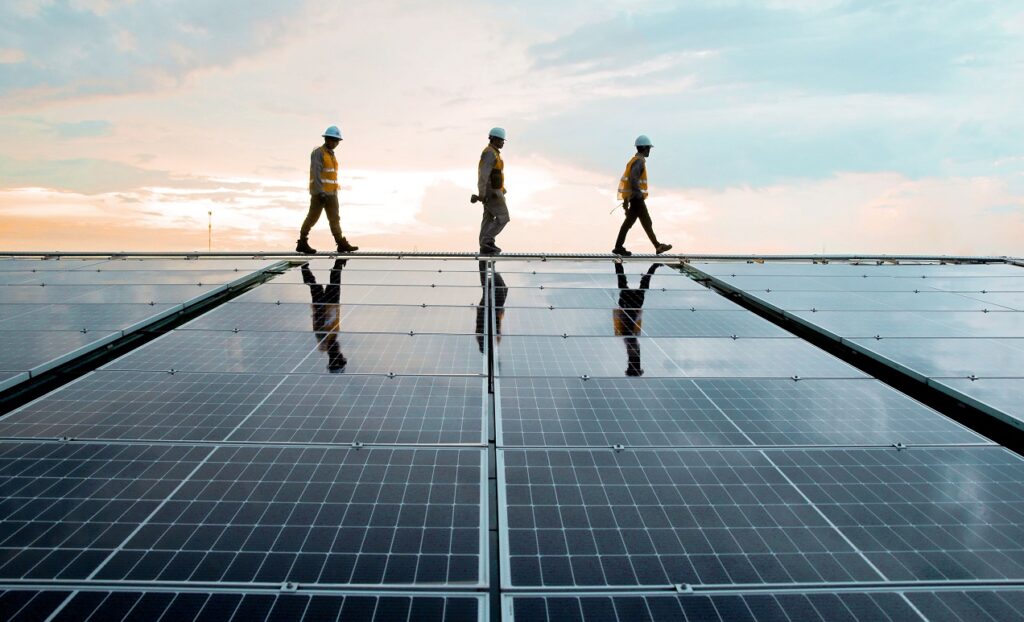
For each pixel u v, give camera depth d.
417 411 5.23
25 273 11.02
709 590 3.23
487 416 5.17
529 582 3.25
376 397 5.52
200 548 3.46
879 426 5.12
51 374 6.29
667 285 10.80
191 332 7.44
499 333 7.61
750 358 6.81
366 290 9.96
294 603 3.08
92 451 4.49
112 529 3.62
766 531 3.72
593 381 6.02
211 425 4.93
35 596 3.11
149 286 9.83
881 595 3.22
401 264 12.84
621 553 3.49
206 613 3.01
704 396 5.70
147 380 5.86
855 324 8.16
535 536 3.61
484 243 14.75
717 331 7.87
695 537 3.65
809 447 4.74
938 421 5.22
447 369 6.27
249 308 8.62
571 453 4.58
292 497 3.95
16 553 3.40
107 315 7.99
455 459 4.44
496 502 4.06
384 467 4.31
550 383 5.95
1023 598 3.22
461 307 8.90
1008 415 5.23
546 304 9.22
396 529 3.64
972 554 3.54
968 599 3.21
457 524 3.70
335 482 4.12
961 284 11.07
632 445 4.73
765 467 4.44
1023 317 8.55
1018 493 4.16
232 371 6.14
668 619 3.04
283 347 6.91
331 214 14.48
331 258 13.48
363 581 3.23
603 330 7.84
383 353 6.75
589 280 11.18
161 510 3.80
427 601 3.12
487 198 14.46
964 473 4.40
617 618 3.04
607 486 4.15
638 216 14.81
